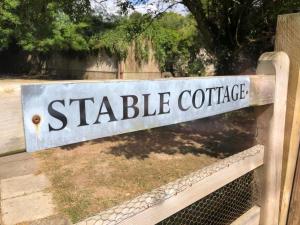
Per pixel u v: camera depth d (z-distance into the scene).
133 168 4.68
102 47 17.77
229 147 5.79
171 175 4.41
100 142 6.06
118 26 16.17
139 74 16.58
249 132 6.78
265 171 1.82
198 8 7.40
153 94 1.12
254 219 1.83
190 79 1.25
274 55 1.71
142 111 1.09
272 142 1.79
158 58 15.69
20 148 0.81
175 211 1.26
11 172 4.49
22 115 0.81
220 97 1.42
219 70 8.42
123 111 1.04
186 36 13.84
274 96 1.73
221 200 2.04
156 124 1.14
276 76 1.71
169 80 1.17
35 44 17.89
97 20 18.12
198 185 1.36
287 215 2.02
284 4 5.76
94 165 4.80
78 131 0.93
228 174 1.54
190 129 7.10
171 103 1.19
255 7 6.84
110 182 4.16
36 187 4.00
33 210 3.42
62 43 17.91
